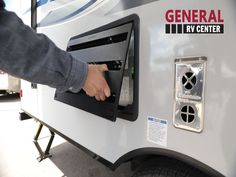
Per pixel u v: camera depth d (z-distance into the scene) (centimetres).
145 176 103
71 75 77
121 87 105
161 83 90
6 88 573
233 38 68
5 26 68
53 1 169
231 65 69
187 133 82
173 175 94
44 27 186
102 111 106
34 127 375
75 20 145
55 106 176
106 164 123
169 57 87
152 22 92
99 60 116
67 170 231
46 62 73
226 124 71
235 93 69
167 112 89
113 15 112
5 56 70
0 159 259
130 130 106
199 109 78
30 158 261
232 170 71
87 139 138
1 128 370
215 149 75
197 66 77
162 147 92
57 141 310
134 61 101
